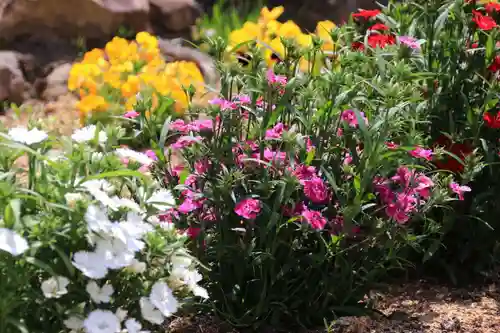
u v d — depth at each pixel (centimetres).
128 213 130
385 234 151
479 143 167
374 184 149
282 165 145
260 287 150
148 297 131
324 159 152
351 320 153
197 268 148
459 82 167
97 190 126
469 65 167
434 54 169
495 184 167
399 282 168
